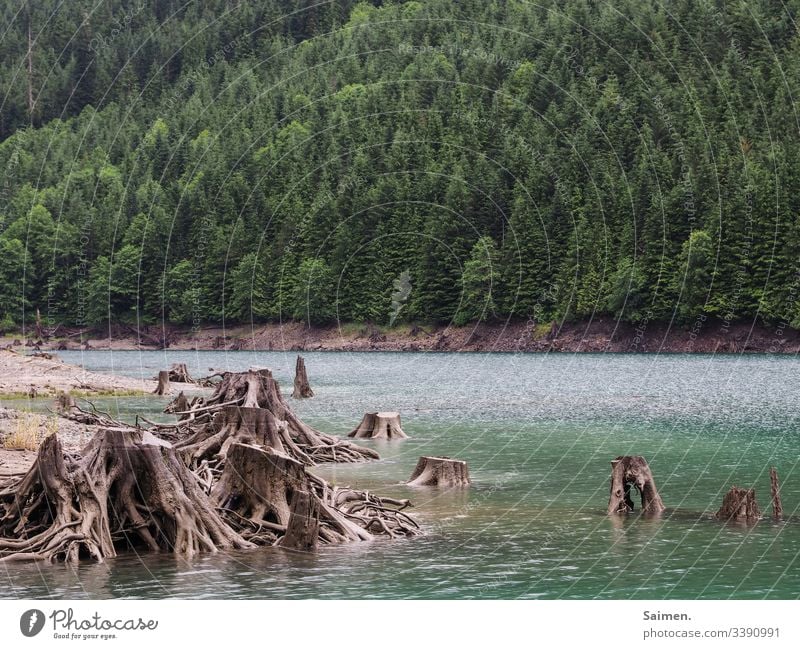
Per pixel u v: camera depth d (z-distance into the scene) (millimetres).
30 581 18359
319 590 18141
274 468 21906
